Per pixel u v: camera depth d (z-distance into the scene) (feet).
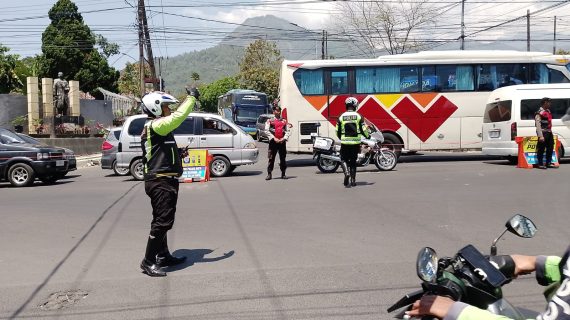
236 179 52.19
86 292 18.99
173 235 27.48
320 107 63.77
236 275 20.54
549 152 53.26
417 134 64.44
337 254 23.12
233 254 23.57
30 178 51.98
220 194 41.68
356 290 18.48
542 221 28.53
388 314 16.21
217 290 18.86
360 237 26.03
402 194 38.78
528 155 54.39
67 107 108.99
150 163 20.88
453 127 64.64
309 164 68.54
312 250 23.89
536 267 9.07
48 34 157.69
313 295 18.07
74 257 23.68
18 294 18.89
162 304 17.60
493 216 30.17
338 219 30.48
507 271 9.12
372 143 54.24
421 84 64.44
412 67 64.39
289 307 17.02
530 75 64.95
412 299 8.30
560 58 65.05
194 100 20.58
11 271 21.71
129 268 21.88
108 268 21.91
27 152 52.08
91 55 160.86
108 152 61.77
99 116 131.13
